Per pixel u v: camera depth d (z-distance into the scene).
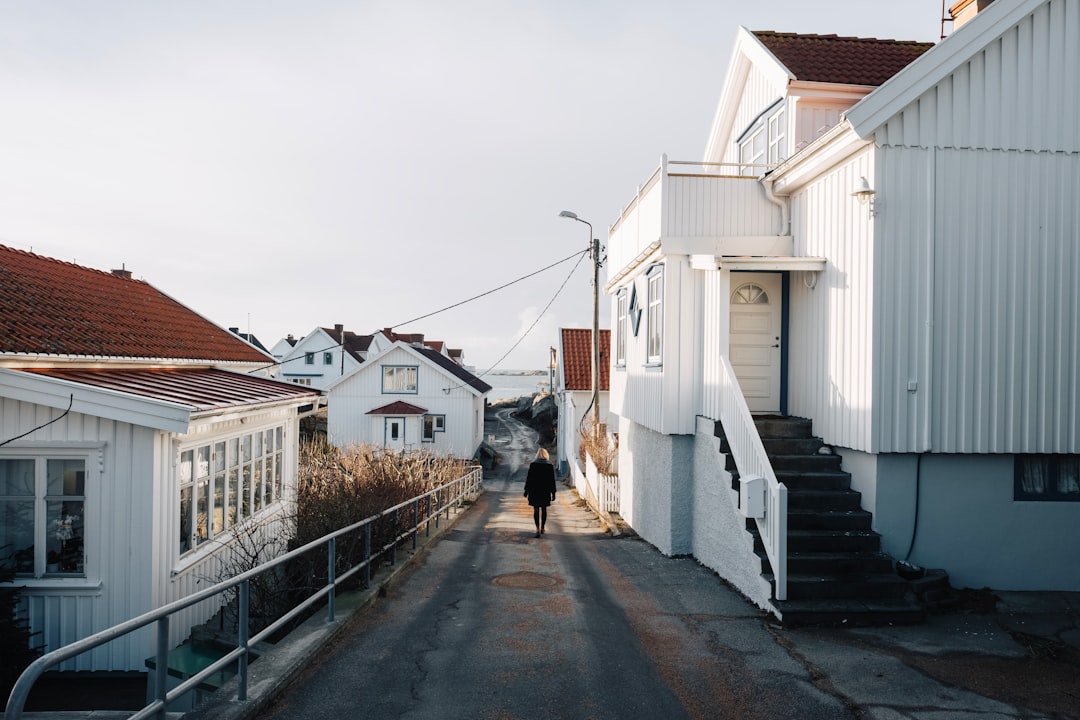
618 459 18.78
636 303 14.45
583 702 5.50
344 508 9.72
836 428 9.53
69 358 9.31
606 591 9.13
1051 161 8.78
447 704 5.42
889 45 13.41
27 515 8.85
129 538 8.74
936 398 8.65
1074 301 8.77
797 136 11.39
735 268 10.10
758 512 8.20
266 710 5.26
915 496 8.72
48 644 8.70
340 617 7.28
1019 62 8.75
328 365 60.94
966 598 8.16
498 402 89.56
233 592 9.79
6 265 11.73
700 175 11.50
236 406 10.30
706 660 6.45
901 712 5.41
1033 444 8.69
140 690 8.59
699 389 11.55
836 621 7.48
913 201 8.65
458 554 11.91
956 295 8.68
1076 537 8.80
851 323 9.16
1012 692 5.82
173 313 16.02
